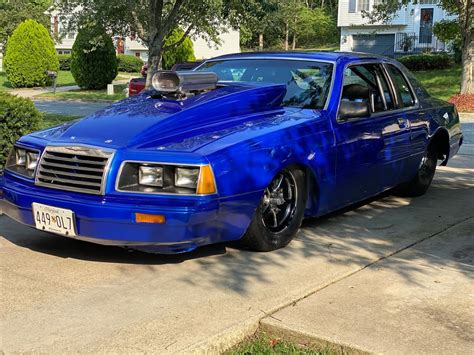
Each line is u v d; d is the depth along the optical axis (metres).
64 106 22.73
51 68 31.95
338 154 5.23
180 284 4.19
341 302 3.90
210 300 3.90
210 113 4.80
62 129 4.79
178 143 4.32
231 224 4.31
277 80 5.75
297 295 3.99
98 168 4.17
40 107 22.08
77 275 4.35
